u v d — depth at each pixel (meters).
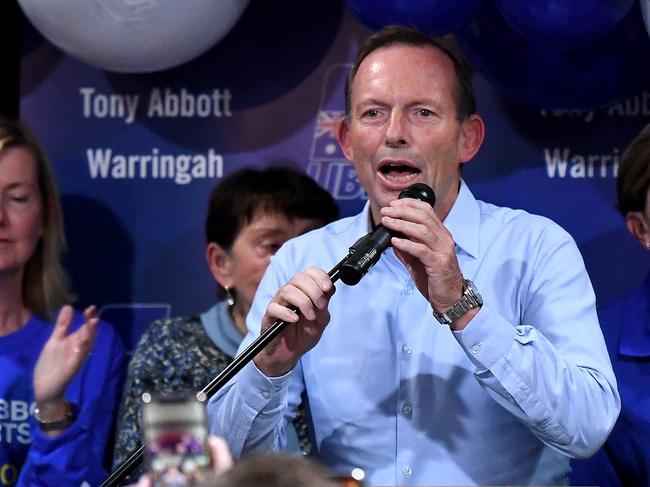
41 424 8.39
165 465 4.02
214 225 9.70
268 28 10.67
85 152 10.79
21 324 9.50
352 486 5.68
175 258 10.74
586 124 10.42
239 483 3.45
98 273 10.76
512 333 6.68
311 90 10.66
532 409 6.66
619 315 8.82
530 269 7.31
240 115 10.70
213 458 4.13
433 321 7.28
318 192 9.84
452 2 8.76
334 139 10.64
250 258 9.54
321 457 7.36
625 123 10.40
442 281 6.52
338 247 7.65
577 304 7.17
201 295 10.71
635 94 10.38
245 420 6.96
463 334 6.64
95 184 10.77
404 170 7.18
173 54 9.40
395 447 7.21
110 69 9.64
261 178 9.72
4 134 9.41
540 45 9.27
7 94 11.14
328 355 7.38
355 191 10.62
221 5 9.25
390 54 7.25
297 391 7.47
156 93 10.74
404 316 7.32
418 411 7.20
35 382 8.27
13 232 9.31
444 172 7.26
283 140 10.69
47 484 8.35
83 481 8.44
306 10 10.65
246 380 6.91
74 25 9.10
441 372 7.20
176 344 9.35
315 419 7.39
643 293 8.82
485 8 9.31
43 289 9.66
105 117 10.77
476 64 9.70
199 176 10.73
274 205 9.60
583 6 8.54
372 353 7.31
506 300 7.29
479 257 7.38
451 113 7.24
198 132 10.73
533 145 10.46
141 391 9.16
